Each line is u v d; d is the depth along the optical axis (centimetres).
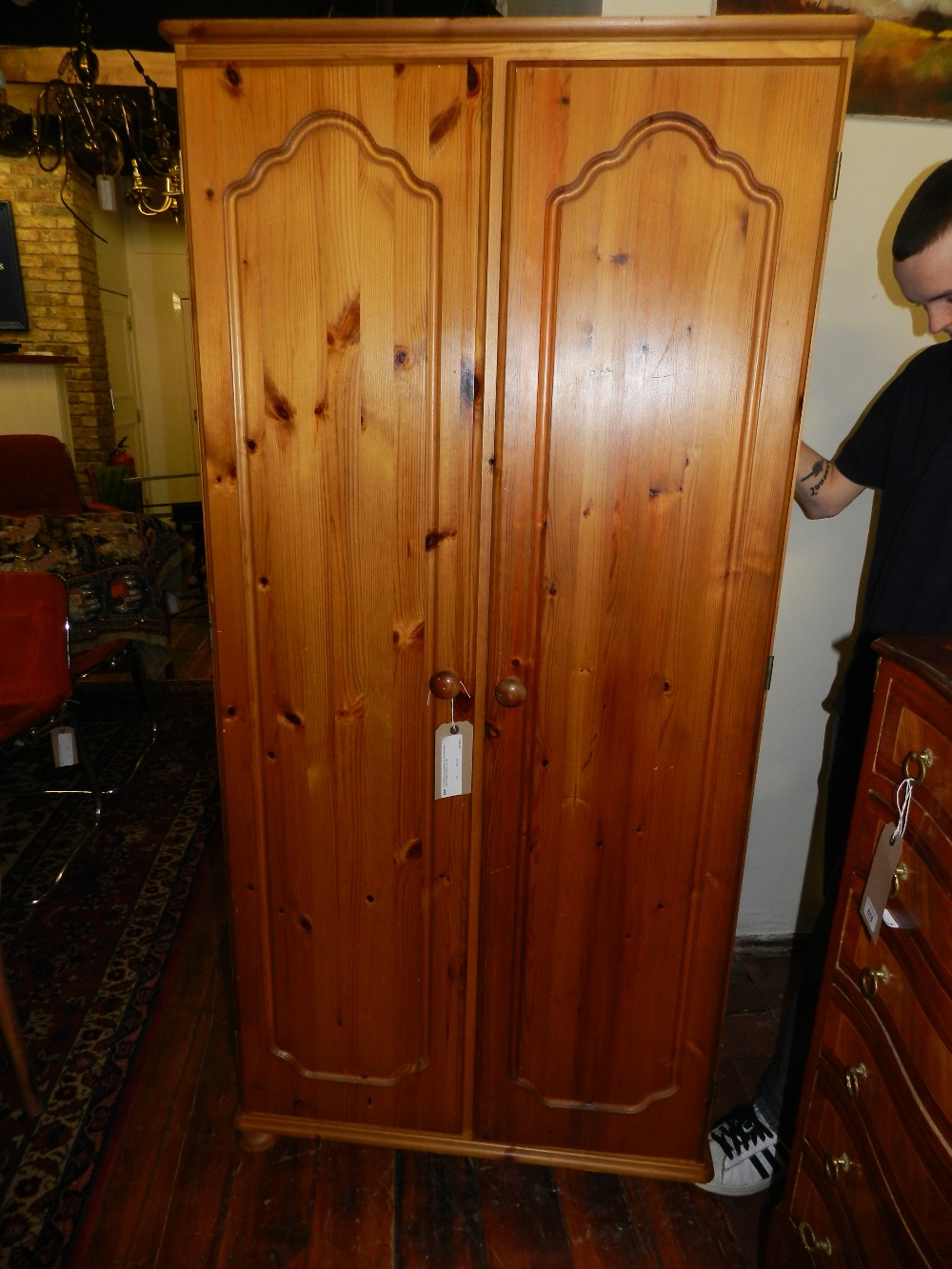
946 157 150
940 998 77
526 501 110
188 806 259
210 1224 132
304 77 98
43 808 256
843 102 94
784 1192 115
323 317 106
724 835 122
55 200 490
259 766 125
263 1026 140
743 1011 181
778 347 102
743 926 200
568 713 118
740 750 118
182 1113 152
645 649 115
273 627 118
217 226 103
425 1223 134
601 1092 138
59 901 211
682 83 95
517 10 195
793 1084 140
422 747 122
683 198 98
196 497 685
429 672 118
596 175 98
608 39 94
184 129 101
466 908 130
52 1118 149
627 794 121
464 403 107
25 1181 137
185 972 188
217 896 215
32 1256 126
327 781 125
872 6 142
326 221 102
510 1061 137
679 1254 131
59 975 185
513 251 101
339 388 108
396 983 135
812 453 141
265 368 108
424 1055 139
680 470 108
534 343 104
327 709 121
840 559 172
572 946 129
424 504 111
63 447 390
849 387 163
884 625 121
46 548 294
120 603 299
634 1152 141
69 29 309
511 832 125
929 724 81
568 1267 128
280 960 136
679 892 126
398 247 102
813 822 190
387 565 114
